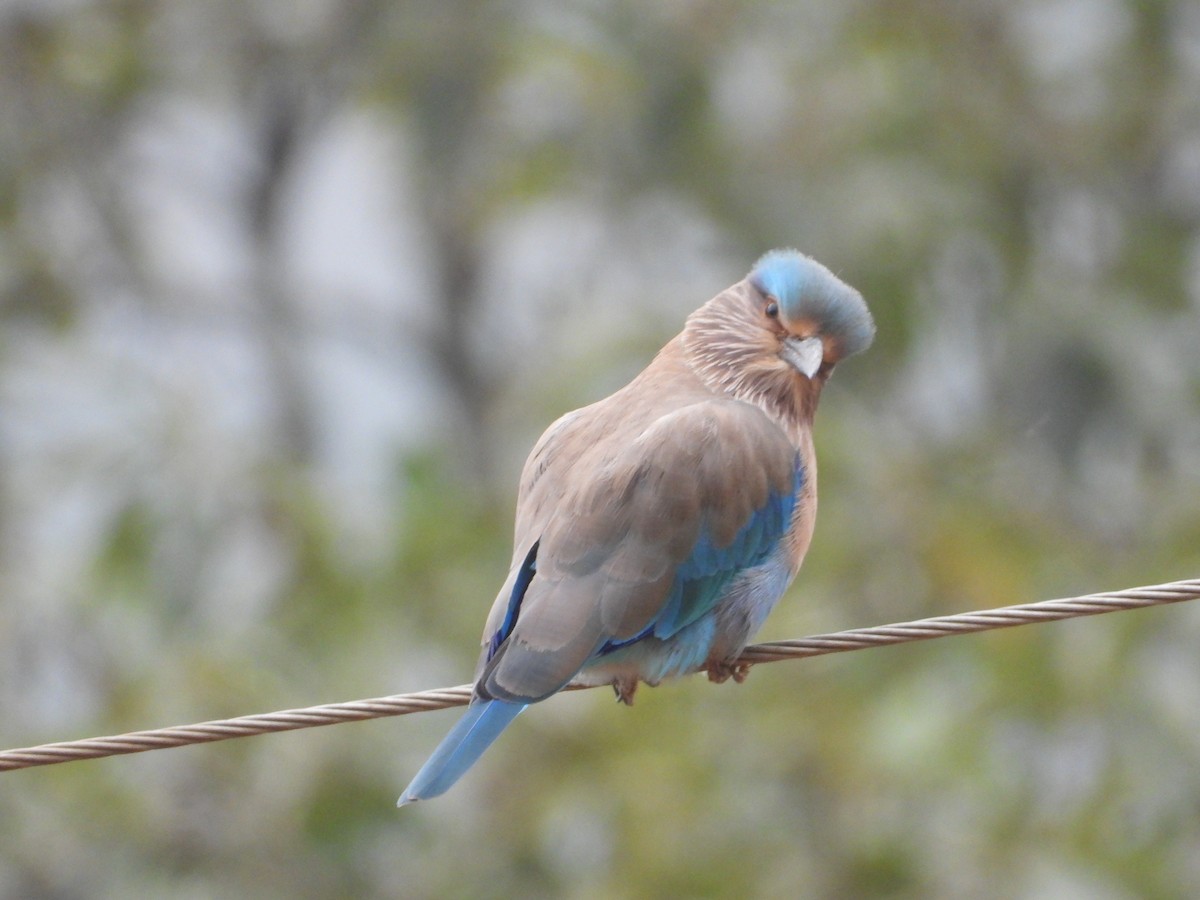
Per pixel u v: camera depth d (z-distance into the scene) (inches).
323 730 569.9
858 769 548.7
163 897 551.8
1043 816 541.0
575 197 732.0
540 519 336.5
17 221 737.6
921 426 680.4
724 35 706.2
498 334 970.7
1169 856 534.3
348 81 828.0
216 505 611.5
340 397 984.3
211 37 793.6
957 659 566.9
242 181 922.7
